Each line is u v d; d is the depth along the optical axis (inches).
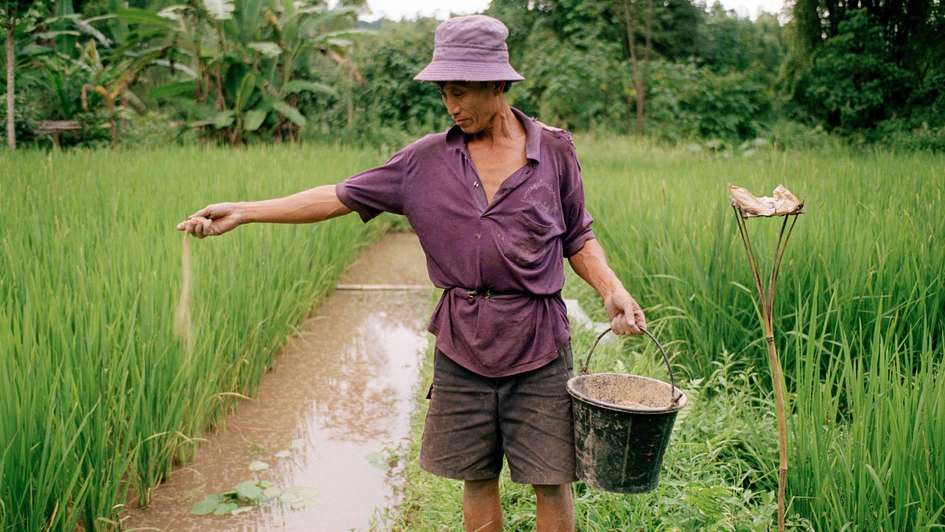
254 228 266.8
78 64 682.8
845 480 126.6
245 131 699.4
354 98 828.0
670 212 269.0
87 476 137.4
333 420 208.2
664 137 841.5
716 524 124.7
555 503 117.0
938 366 139.9
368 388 231.3
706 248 223.5
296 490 168.4
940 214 227.0
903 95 769.6
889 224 220.8
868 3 776.9
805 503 132.3
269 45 660.1
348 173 478.9
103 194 291.9
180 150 529.7
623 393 118.1
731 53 1113.4
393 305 324.8
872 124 779.4
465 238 111.1
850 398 145.3
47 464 128.1
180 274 195.9
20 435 123.0
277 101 701.3
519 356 112.0
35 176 324.5
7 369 129.0
